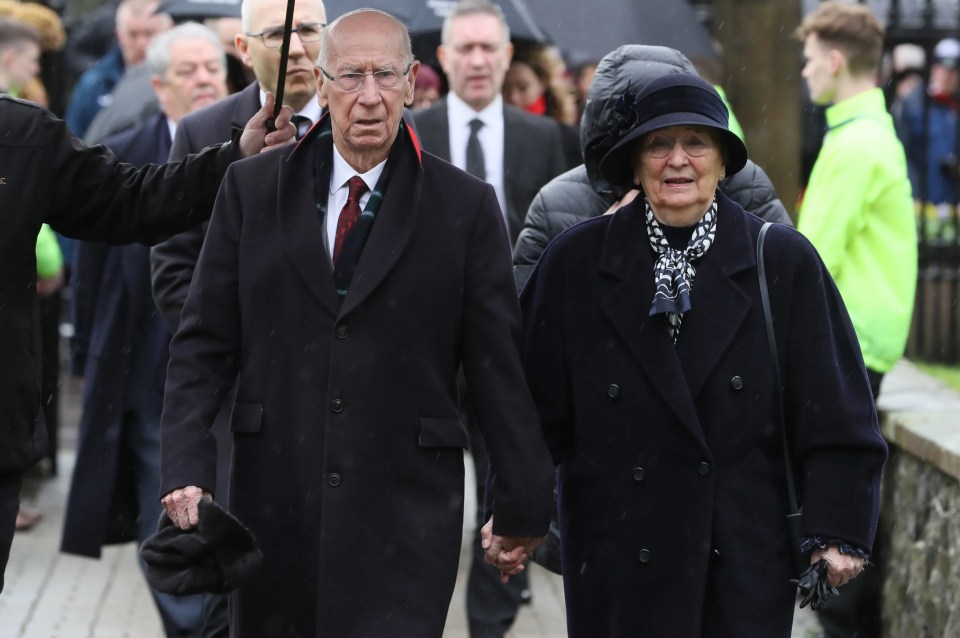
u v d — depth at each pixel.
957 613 14.24
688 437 10.70
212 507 10.28
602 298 10.98
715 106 10.72
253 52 13.88
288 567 10.98
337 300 10.94
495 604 15.81
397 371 10.94
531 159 17.41
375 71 10.88
